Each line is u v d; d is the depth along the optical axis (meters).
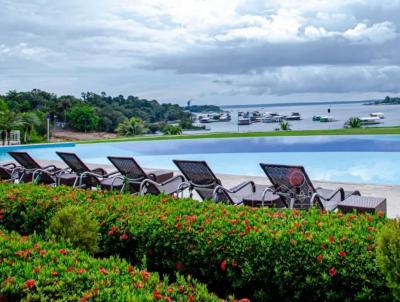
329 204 5.67
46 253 3.03
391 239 2.53
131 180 7.01
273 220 3.75
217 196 6.21
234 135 19.52
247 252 3.33
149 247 3.82
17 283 2.57
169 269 3.79
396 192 7.67
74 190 5.18
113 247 4.02
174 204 4.49
